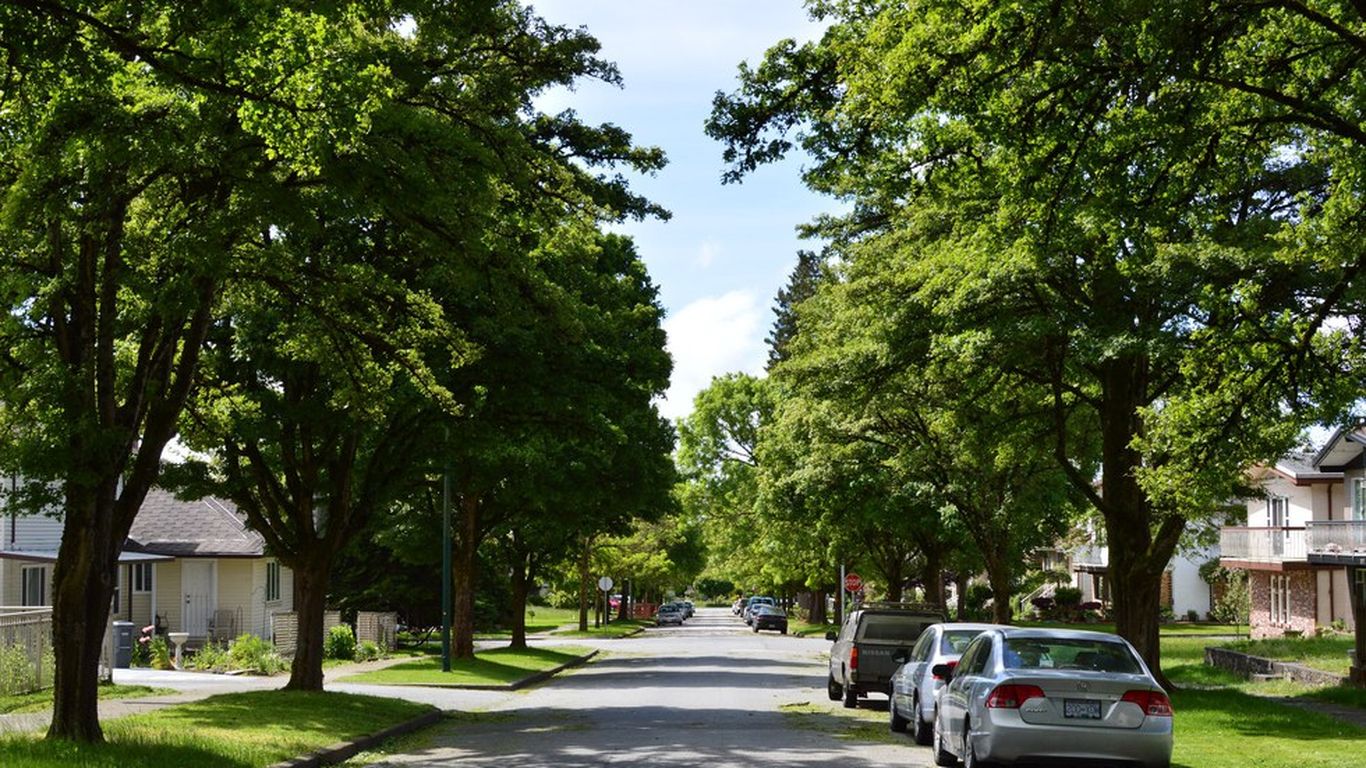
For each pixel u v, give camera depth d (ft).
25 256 52.75
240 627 156.04
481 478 124.26
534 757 56.29
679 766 52.65
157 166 48.14
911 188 54.90
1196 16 41.16
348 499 86.28
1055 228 52.60
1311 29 47.78
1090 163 47.34
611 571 291.17
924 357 93.20
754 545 258.37
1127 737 45.60
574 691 104.73
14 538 118.93
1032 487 124.67
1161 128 45.68
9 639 77.56
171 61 41.34
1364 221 49.73
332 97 42.42
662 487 147.13
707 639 235.40
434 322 68.39
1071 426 113.19
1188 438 54.03
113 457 50.39
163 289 49.47
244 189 48.37
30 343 50.80
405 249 71.05
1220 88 46.65
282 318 70.79
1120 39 43.93
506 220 66.39
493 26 60.90
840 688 93.91
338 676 114.42
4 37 37.73
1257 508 191.72
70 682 50.37
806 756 56.39
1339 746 58.75
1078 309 80.43
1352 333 61.41
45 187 46.88
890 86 46.70
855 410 103.71
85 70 39.24
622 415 117.08
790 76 53.47
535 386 86.48
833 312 121.29
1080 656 48.37
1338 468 164.25
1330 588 160.56
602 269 136.26
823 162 55.67
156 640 121.08
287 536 85.46
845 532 162.61
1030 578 246.27
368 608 190.29
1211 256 70.69
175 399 54.80
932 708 60.80
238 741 53.88
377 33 59.67
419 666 126.00
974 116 46.88
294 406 78.59
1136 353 76.18
